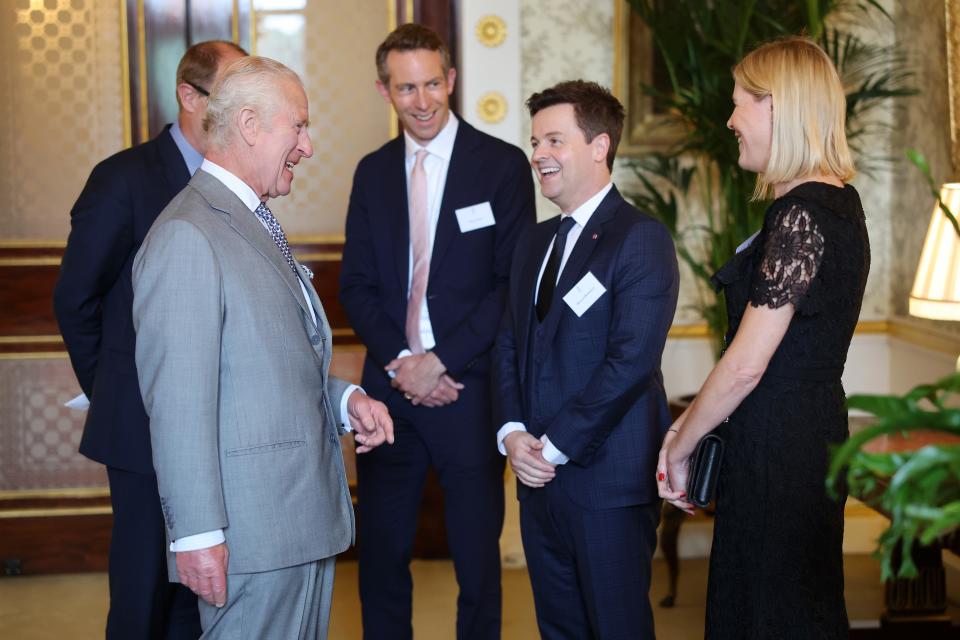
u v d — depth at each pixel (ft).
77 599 13.97
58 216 14.78
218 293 6.82
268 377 7.01
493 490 10.68
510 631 12.59
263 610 7.05
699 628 12.61
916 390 4.15
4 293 14.75
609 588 8.35
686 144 14.58
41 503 14.98
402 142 11.02
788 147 7.07
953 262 10.03
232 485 6.92
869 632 12.07
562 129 8.46
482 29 14.16
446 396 10.36
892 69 14.62
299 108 7.30
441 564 15.14
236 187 7.19
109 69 14.64
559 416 8.32
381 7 14.79
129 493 9.03
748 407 7.19
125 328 9.09
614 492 8.30
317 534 7.20
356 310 10.79
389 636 10.89
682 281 15.17
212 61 9.14
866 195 15.12
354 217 11.05
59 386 14.96
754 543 7.15
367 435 8.16
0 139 14.62
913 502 3.86
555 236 8.95
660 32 13.32
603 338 8.40
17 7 14.49
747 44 12.76
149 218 9.04
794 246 6.79
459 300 10.57
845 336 7.12
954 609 13.20
